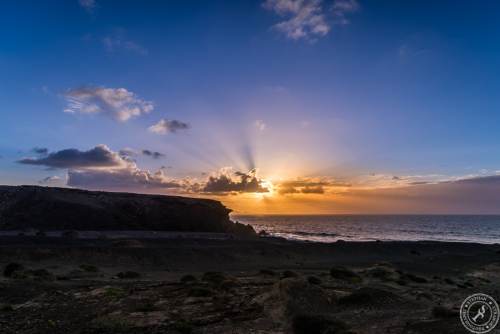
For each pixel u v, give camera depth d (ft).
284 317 63.05
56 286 92.32
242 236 324.60
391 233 476.13
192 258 164.45
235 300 75.87
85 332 56.24
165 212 371.56
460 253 229.04
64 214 328.90
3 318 63.46
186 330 56.70
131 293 82.69
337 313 66.59
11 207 330.75
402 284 113.80
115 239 222.48
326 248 214.48
